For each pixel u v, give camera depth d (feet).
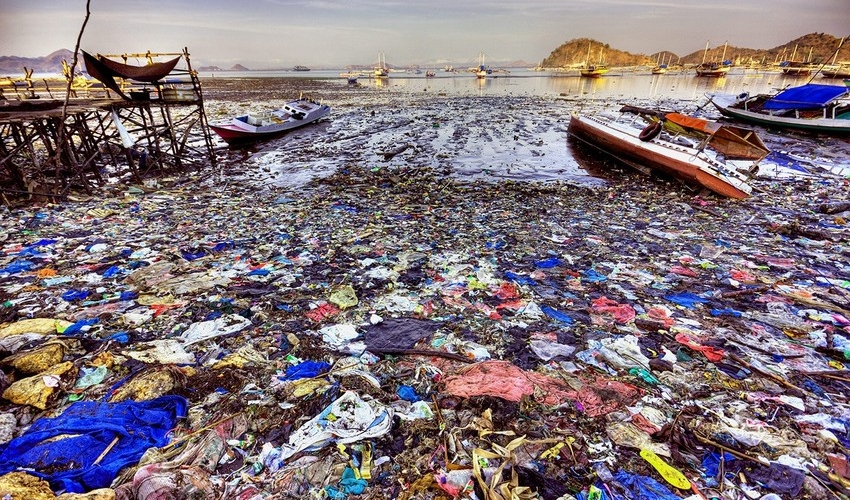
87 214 39.63
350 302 23.58
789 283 26.37
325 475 12.48
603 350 19.12
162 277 26.16
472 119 116.88
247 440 13.88
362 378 17.04
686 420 14.88
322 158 72.38
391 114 130.00
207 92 217.56
